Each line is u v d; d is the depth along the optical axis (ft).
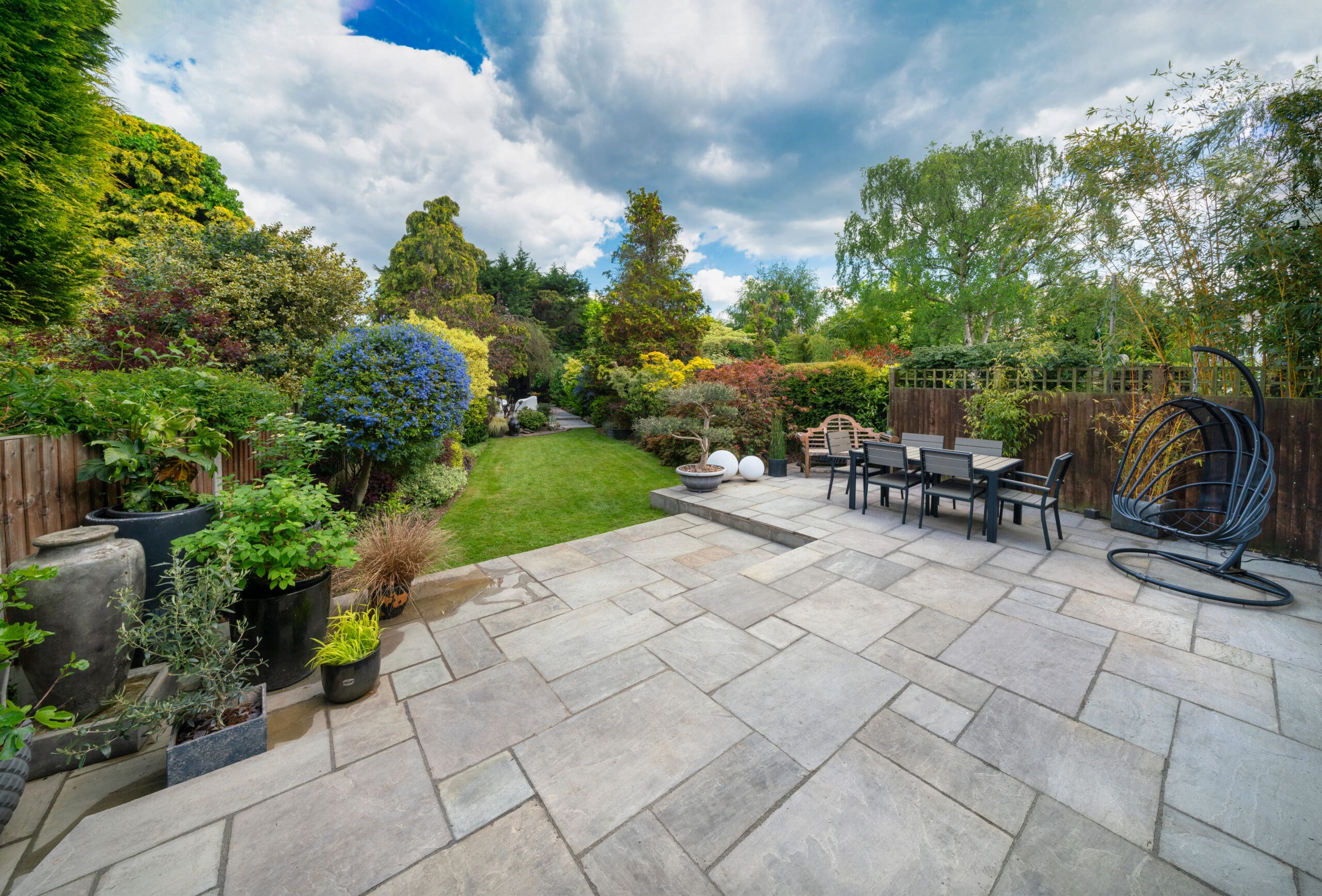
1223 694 7.42
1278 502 13.20
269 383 19.89
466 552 15.23
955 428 21.83
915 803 5.55
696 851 4.97
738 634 9.61
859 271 60.64
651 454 36.88
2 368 8.84
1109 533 15.29
